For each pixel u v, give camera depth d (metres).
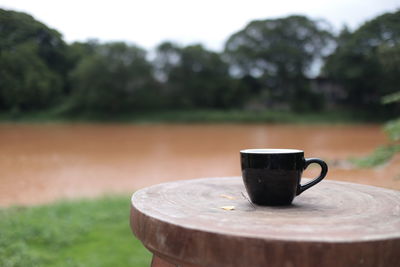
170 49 33.62
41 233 3.33
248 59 32.56
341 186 1.59
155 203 1.25
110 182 7.55
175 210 1.16
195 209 1.19
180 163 10.70
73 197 5.57
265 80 32.12
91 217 3.91
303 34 28.05
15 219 3.73
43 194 6.23
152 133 22.33
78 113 27.94
